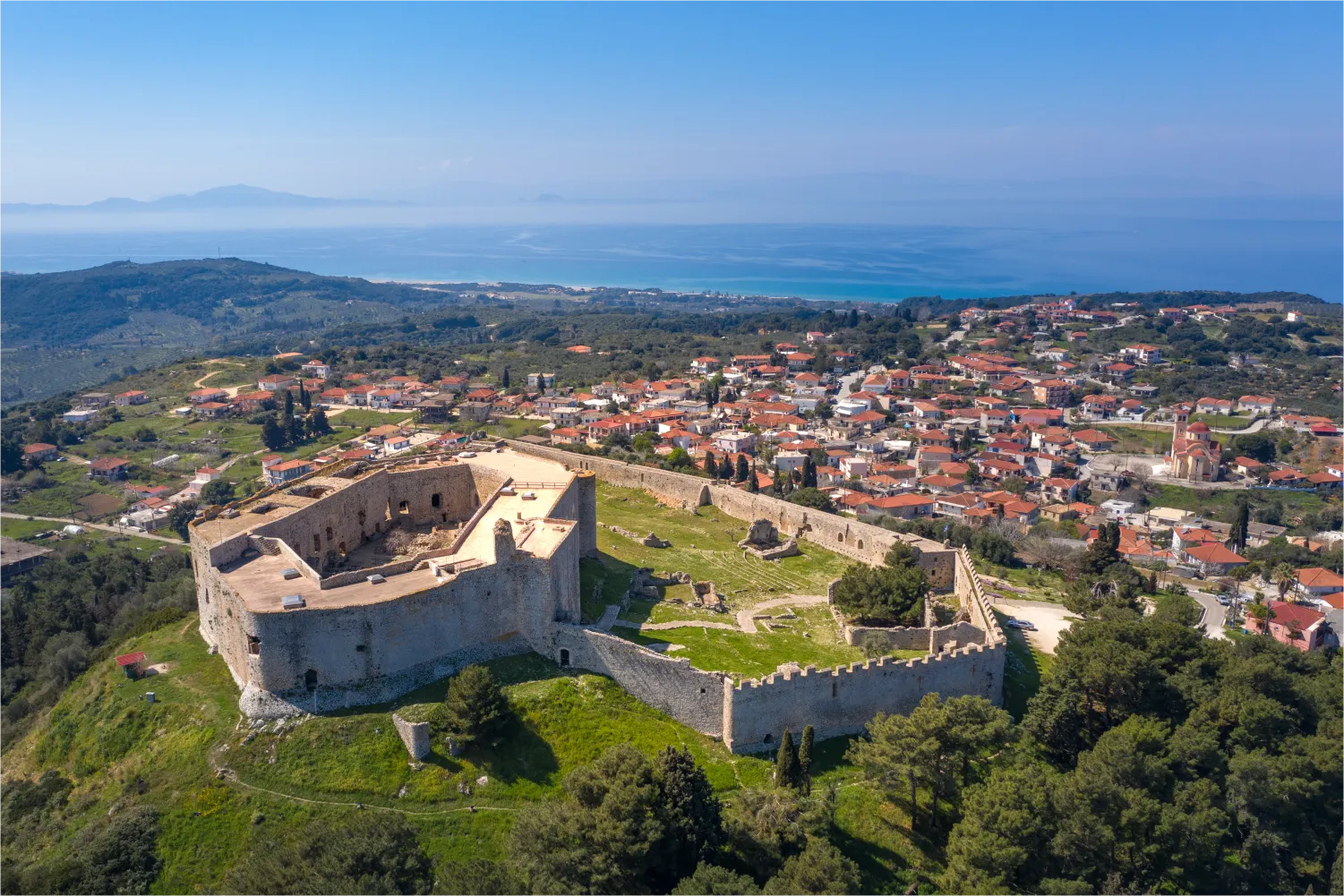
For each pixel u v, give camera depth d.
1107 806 62.22
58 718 75.44
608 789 56.75
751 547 111.75
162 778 63.25
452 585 70.94
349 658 67.00
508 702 67.44
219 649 75.44
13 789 68.44
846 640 84.81
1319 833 70.88
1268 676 78.50
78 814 63.72
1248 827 68.00
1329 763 70.94
